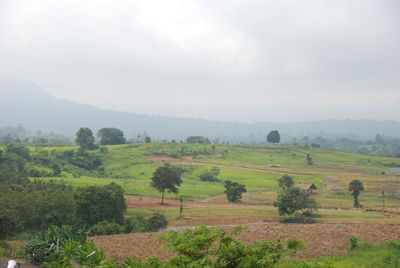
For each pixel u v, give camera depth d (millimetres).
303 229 46031
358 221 61031
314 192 100625
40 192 62594
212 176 125375
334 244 35219
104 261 16391
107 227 48156
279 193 68375
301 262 24219
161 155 173750
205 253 14648
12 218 43281
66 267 17812
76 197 53219
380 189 103375
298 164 170750
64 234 27281
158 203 82812
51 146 187125
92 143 176625
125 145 195250
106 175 128500
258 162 172250
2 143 180500
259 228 47312
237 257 14195
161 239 15375
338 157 196375
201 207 77562
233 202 87125
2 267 22141
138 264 16328
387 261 25562
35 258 23312
